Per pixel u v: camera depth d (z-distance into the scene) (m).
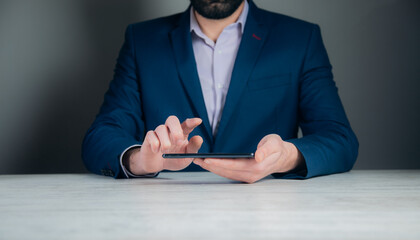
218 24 1.98
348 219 0.52
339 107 1.84
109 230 0.46
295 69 1.93
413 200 0.70
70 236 0.43
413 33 2.59
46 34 2.58
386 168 2.60
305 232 0.44
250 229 0.46
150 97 1.96
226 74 2.00
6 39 2.58
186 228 0.47
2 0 2.57
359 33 2.60
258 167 1.02
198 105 1.88
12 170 2.58
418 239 0.41
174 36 1.99
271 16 2.04
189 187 0.95
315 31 2.01
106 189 0.91
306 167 1.21
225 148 1.86
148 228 0.47
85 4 2.59
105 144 1.43
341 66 2.61
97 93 2.59
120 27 2.59
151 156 1.17
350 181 1.11
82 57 2.59
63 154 2.59
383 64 2.59
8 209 0.62
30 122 2.58
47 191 0.88
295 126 1.97
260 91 1.89
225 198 0.73
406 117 2.59
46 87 2.59
